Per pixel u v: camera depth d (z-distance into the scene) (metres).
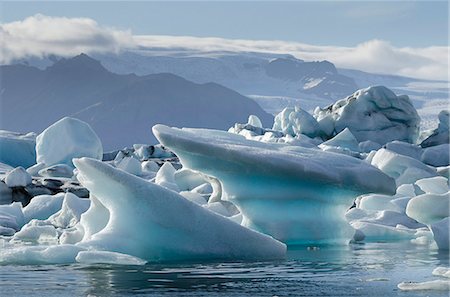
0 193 56.38
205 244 26.47
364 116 91.06
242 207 33.06
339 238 33.69
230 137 34.56
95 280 22.08
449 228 32.03
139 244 25.95
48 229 36.53
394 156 56.25
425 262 27.16
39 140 81.88
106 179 26.28
